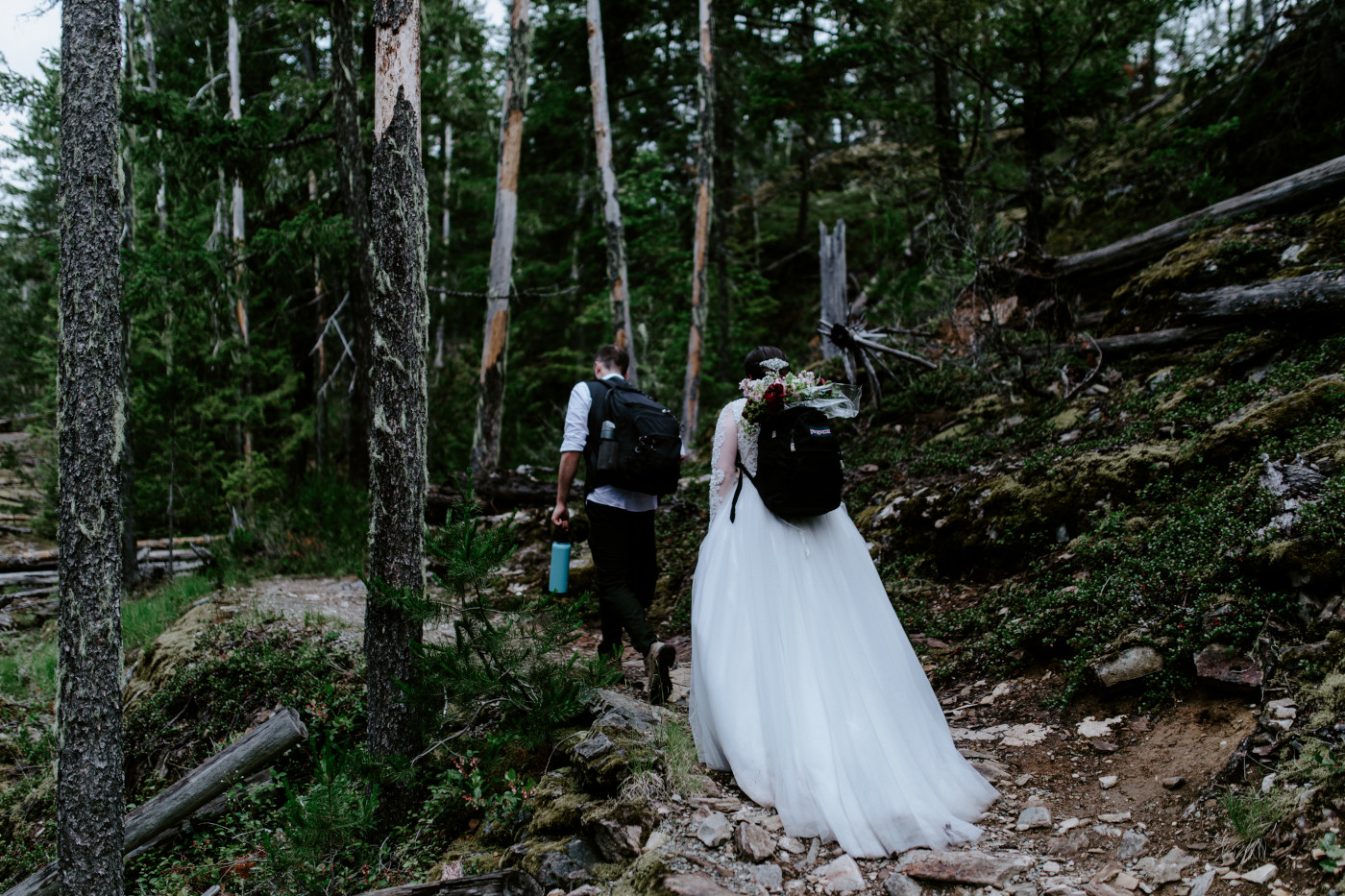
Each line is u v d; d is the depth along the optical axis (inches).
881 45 546.3
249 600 276.1
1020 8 403.2
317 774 153.3
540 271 768.3
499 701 155.3
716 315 675.4
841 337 339.3
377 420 155.9
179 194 512.1
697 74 721.0
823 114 659.4
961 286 371.6
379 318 155.8
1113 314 296.4
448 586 156.4
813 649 123.2
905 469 273.1
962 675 174.4
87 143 146.9
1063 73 425.1
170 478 399.2
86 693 144.8
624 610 157.6
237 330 556.4
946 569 218.7
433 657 151.3
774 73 576.1
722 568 134.6
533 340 793.6
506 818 138.1
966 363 327.6
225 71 694.5
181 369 398.3
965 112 573.6
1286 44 383.6
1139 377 254.2
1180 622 144.5
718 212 682.8
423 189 159.2
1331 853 91.5
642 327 628.7
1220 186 366.3
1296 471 152.3
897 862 109.7
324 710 194.5
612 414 161.8
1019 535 202.7
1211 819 109.0
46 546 476.4
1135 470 193.2
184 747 200.1
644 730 139.1
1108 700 145.3
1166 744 129.0
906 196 561.6
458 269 775.1
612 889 109.0
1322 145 345.7
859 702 120.9
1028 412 271.3
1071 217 500.1
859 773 115.2
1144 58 579.2
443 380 615.2
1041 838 114.8
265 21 684.7
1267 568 138.0
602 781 127.4
